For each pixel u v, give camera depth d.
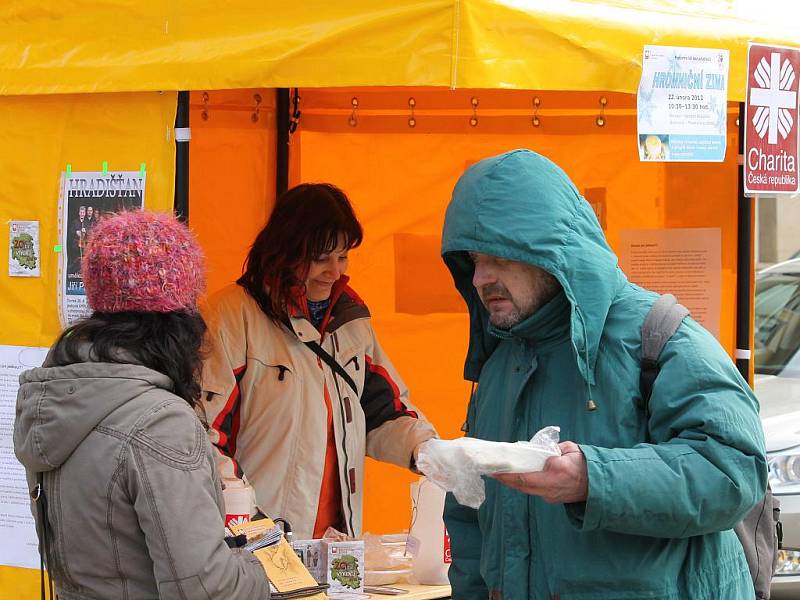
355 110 5.08
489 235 2.44
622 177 4.92
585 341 2.40
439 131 5.11
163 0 3.25
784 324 7.36
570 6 3.04
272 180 5.09
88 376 2.29
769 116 3.47
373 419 4.00
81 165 3.54
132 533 2.26
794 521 5.34
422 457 2.33
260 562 2.50
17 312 3.70
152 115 3.40
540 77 2.97
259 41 3.09
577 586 2.41
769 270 8.16
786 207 13.70
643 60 3.12
